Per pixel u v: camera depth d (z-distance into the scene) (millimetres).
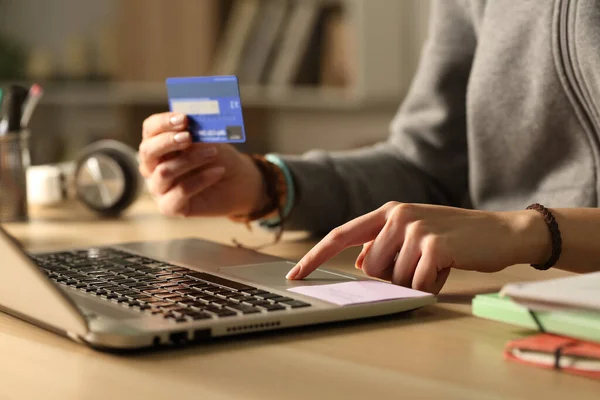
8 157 1424
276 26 2932
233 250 957
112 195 1461
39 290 625
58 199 1625
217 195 1176
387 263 783
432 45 1384
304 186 1217
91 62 3273
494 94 1214
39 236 1278
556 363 544
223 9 3143
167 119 1086
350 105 2898
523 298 541
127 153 1477
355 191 1274
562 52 1098
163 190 1160
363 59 2879
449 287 818
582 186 1147
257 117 3180
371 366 561
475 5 1275
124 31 3186
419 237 763
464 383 522
